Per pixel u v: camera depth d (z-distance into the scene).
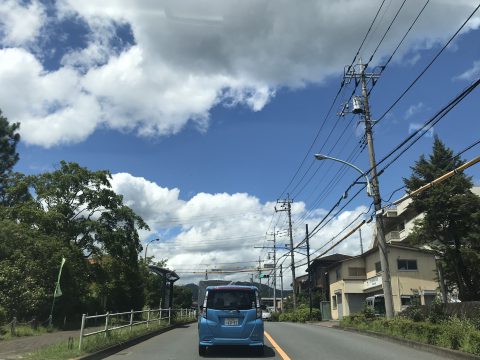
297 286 76.94
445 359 11.98
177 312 30.86
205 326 12.41
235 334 12.36
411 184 28.67
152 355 12.44
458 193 27.59
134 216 34.84
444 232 27.53
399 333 16.84
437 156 28.34
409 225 44.38
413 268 37.59
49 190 32.25
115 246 33.00
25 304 23.12
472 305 16.78
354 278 42.69
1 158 40.56
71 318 29.25
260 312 12.69
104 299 35.56
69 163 33.44
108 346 12.81
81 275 31.06
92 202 33.31
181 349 13.88
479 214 26.23
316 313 41.25
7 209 31.44
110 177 34.75
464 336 12.64
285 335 18.72
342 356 12.38
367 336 19.27
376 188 22.11
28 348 12.88
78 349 11.56
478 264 25.94
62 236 31.09
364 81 23.36
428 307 20.08
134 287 39.50
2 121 40.97
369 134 22.80
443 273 29.36
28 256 26.38
